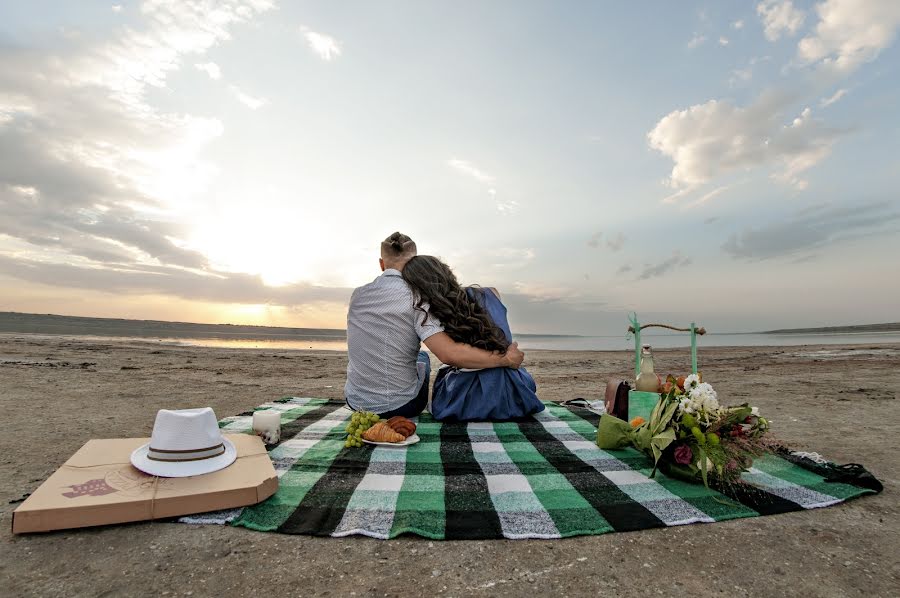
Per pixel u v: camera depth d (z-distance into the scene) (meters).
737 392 6.92
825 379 8.65
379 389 3.78
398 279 3.69
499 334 3.82
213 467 2.37
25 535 1.99
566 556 1.89
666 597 1.63
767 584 1.71
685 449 2.55
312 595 1.63
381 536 1.99
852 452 3.55
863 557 1.90
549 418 4.21
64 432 3.90
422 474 2.71
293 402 4.96
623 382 3.65
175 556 1.85
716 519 2.19
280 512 2.19
